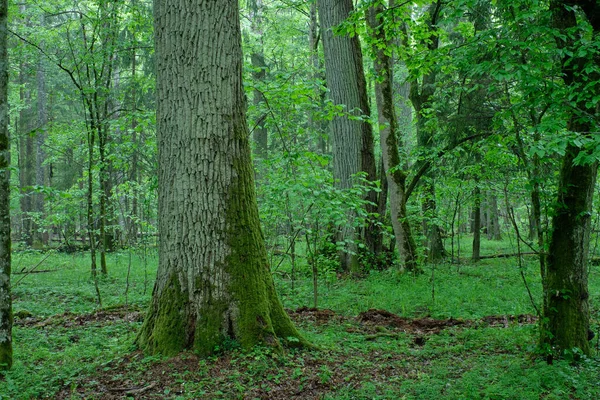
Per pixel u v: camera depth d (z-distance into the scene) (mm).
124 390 4578
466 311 8320
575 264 5367
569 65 5215
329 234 10570
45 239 24969
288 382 4762
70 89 23078
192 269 5324
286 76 7863
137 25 12328
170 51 5402
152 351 5312
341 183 13703
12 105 21172
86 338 6359
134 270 14078
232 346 5223
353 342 6281
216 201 5363
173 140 5391
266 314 5477
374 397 4547
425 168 12891
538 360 5332
